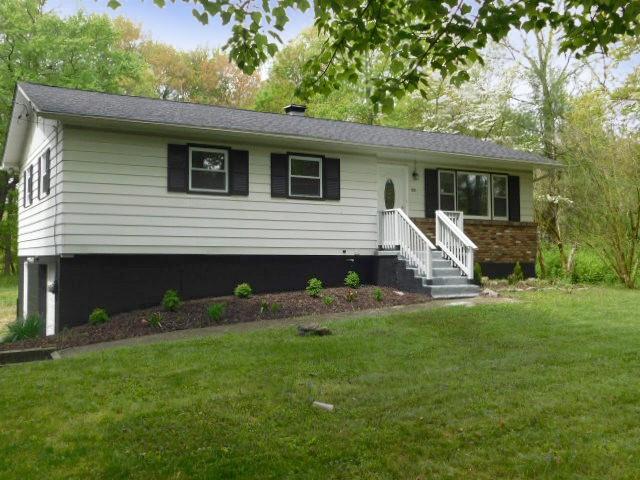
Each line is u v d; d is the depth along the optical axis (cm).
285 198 1338
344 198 1420
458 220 1500
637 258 1580
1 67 2562
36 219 1423
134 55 3105
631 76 2223
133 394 584
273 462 422
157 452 443
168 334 945
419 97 2777
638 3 518
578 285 1598
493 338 818
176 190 1211
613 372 620
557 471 396
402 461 420
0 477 408
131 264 1173
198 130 1173
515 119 2453
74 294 1117
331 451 438
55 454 445
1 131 2531
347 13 580
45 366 710
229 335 863
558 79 2369
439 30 542
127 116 1112
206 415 517
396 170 1550
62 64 2781
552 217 1955
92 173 1130
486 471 402
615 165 1573
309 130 1393
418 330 872
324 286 1395
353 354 732
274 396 568
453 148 1595
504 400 533
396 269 1369
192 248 1224
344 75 619
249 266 1302
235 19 568
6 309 2014
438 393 560
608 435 453
